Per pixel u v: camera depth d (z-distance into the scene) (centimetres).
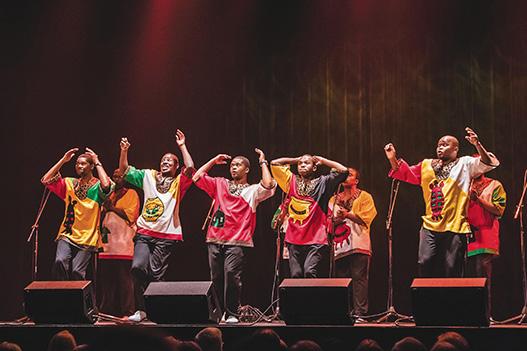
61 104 872
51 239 864
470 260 679
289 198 645
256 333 328
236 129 855
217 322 589
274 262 829
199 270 856
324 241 624
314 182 643
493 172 782
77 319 577
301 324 549
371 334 528
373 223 816
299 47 848
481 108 790
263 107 851
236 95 859
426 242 603
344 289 538
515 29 788
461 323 520
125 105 872
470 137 592
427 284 526
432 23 813
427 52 811
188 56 868
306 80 843
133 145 869
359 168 820
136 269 646
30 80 871
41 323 582
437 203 603
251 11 859
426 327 519
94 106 873
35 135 871
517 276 770
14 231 866
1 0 862
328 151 828
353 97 827
